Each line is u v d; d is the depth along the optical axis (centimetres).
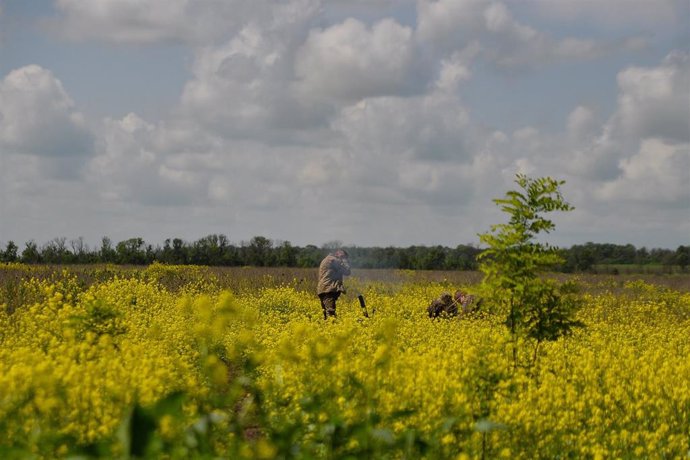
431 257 9662
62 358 1519
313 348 1437
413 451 1165
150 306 3656
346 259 3669
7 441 1108
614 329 3177
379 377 1449
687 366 2005
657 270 9869
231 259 9581
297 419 1241
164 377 1495
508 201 1944
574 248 10081
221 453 1048
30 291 3650
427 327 2928
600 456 1273
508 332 1933
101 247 8912
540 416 1433
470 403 1374
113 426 1144
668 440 1466
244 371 1259
